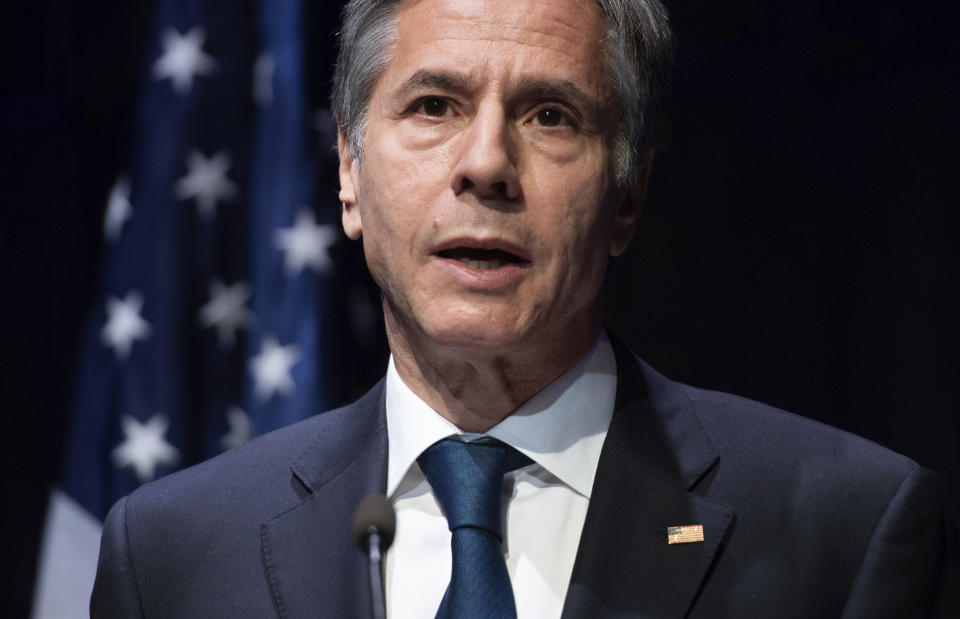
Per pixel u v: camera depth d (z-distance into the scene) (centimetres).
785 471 298
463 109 291
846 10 591
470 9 293
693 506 292
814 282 583
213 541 315
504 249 282
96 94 686
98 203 681
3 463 675
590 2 303
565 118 295
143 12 683
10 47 698
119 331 570
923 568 284
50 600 557
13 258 685
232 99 585
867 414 570
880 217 576
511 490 302
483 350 284
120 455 559
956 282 562
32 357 680
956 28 573
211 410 561
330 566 300
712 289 595
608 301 604
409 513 306
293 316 550
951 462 556
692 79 606
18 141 691
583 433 306
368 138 305
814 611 278
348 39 321
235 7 594
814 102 592
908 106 576
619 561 284
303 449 332
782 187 592
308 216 559
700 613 277
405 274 288
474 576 280
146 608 312
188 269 570
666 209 603
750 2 604
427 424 307
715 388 590
